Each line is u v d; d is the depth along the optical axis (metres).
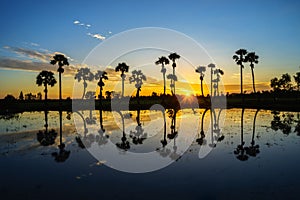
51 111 50.94
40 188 9.20
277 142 17.08
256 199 7.95
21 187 9.32
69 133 22.03
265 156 13.41
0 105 61.66
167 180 9.94
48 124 28.33
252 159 12.89
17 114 43.38
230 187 9.05
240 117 33.78
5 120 32.91
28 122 30.34
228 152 14.55
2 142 17.89
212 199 8.04
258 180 9.70
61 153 14.62
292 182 9.36
